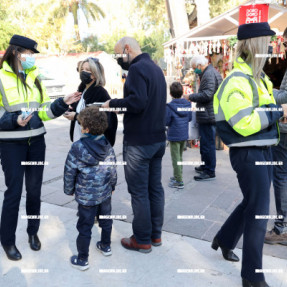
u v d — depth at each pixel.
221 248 2.68
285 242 2.91
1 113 2.53
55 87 17.20
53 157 6.21
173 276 2.50
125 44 2.68
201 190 4.37
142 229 2.78
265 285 2.26
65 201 4.01
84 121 2.47
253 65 2.13
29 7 37.28
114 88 18.06
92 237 3.11
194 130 5.29
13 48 2.50
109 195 2.67
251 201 2.21
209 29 7.01
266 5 5.07
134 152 2.66
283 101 2.44
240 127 2.07
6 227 2.69
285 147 2.84
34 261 2.72
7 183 2.66
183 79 7.08
